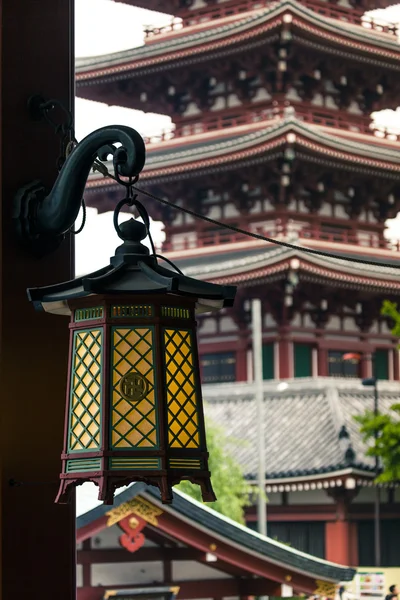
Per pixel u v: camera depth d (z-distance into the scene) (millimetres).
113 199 69500
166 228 77688
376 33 77875
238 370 75562
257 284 73562
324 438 66438
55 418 5973
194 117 78125
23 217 5832
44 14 6242
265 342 75188
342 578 25250
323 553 67688
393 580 63438
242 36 72750
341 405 69562
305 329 75562
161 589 23797
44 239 5934
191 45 74625
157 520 23250
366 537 69312
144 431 5008
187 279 5199
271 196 74062
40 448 5906
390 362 79438
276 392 71125
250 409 70438
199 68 76375
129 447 4984
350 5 79188
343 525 66875
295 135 70125
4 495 5730
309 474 64062
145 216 5348
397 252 77250
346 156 73188
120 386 5027
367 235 78062
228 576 24906
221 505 55250
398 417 69375
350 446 64312
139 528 23016
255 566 24656
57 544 5906
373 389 71562
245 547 24312
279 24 70875
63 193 5625
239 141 71688
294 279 70875
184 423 5113
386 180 77188
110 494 4926
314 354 75688
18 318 5910
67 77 6344
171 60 75562
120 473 4953
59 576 5891
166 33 77938
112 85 78000
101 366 5070
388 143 78188
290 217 74375
